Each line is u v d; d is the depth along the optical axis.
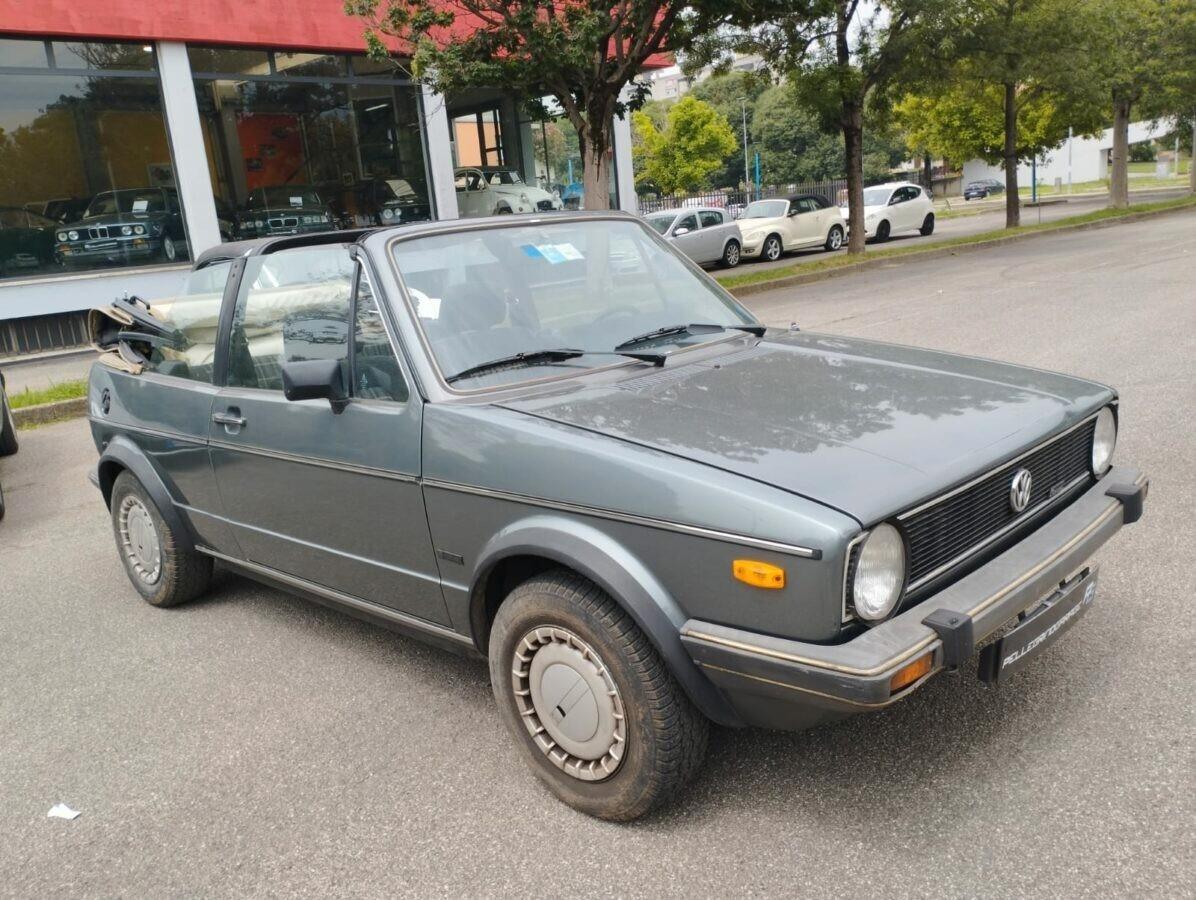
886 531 2.41
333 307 3.52
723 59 20.50
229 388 4.09
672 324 3.73
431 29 16.94
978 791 2.83
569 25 13.22
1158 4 29.83
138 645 4.48
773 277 18.67
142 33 14.95
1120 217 28.02
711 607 2.52
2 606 5.15
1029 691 3.33
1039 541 2.84
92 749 3.57
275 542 3.97
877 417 2.87
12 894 2.80
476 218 3.71
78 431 9.81
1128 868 2.46
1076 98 25.73
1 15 13.77
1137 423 6.39
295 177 17.12
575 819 2.90
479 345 3.30
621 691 2.69
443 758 3.29
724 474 2.52
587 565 2.66
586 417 2.93
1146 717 3.11
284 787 3.21
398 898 2.62
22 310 14.51
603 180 14.48
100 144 15.11
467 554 3.09
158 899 2.72
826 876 2.54
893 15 20.64
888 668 2.26
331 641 4.36
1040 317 11.03
